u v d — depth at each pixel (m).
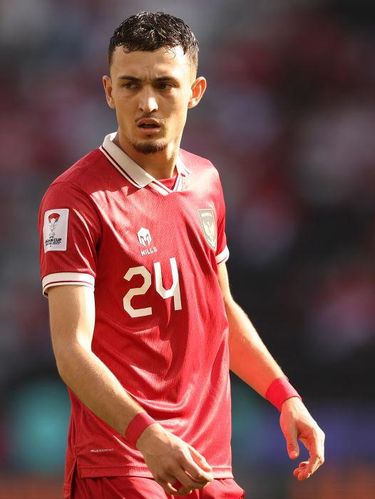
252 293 45.09
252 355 14.59
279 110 52.06
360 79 53.38
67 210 12.88
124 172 13.36
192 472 11.19
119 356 13.05
